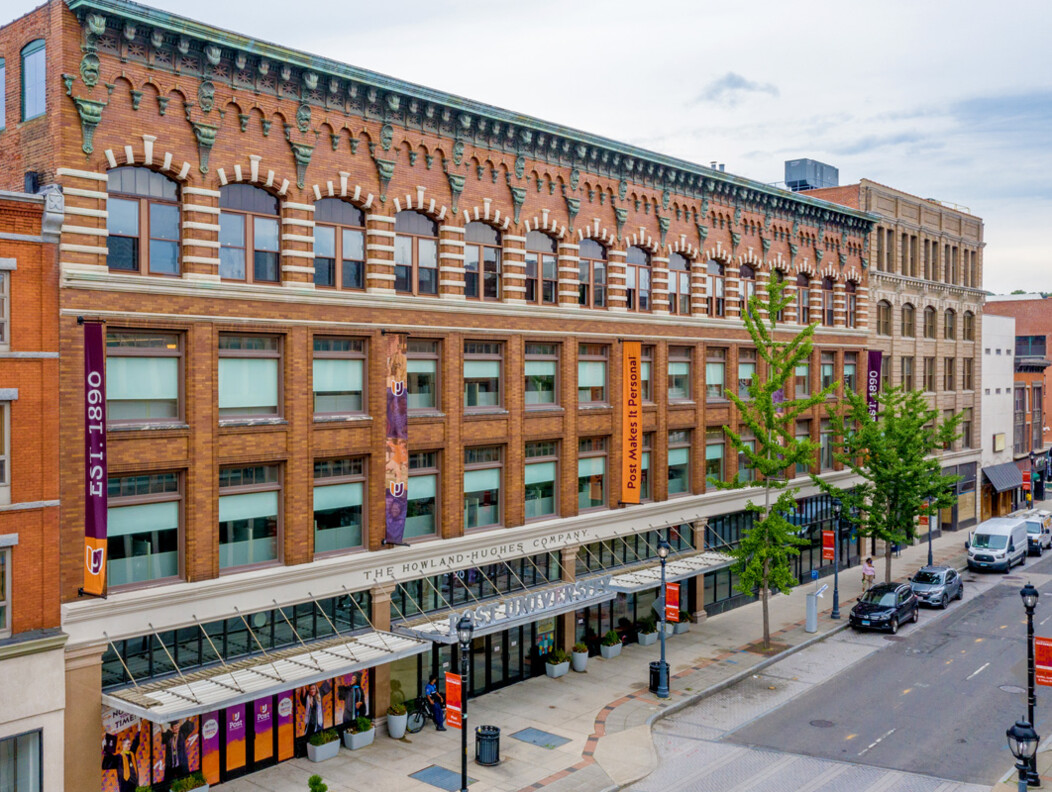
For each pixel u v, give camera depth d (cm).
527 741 2611
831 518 4978
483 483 3097
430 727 2753
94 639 2072
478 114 2903
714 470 4131
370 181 2656
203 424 2278
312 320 2516
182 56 2214
